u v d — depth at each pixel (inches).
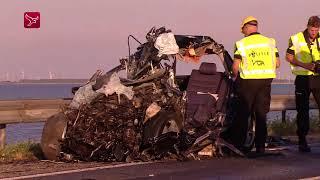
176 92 726.5
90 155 676.1
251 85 740.0
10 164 674.2
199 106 723.4
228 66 786.2
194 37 786.8
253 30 752.3
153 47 742.5
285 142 885.8
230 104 748.0
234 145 754.2
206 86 745.6
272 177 582.6
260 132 747.4
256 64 741.3
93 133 669.3
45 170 621.3
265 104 749.9
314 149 808.9
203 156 716.7
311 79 788.6
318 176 591.5
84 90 703.7
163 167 638.5
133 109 684.7
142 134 684.1
